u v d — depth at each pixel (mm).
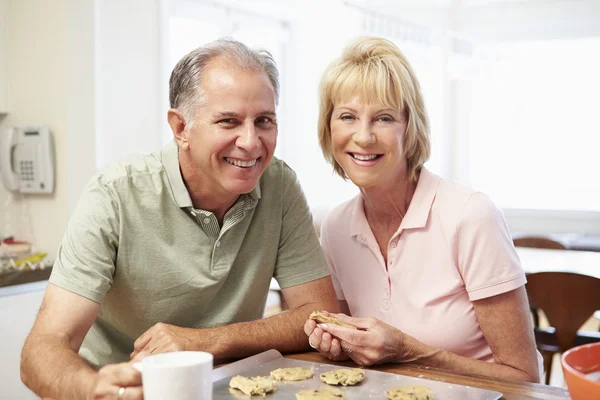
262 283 1648
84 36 3061
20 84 3141
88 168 3104
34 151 3031
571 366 890
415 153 1625
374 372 1249
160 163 1527
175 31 4016
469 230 1526
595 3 5328
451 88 5973
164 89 3637
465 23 5859
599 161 5520
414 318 1605
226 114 1344
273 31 4594
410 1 5605
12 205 3168
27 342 1307
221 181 1407
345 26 5082
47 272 2826
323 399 1079
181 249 1519
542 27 5566
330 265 1805
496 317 1521
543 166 5738
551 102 5660
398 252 1625
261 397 1110
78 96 3041
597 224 5355
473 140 6004
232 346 1396
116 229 1464
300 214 1679
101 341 1618
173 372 875
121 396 1030
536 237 3771
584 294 2342
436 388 1144
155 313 1545
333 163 1730
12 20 3135
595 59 5461
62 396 1159
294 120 4879
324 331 1383
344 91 1575
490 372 1458
